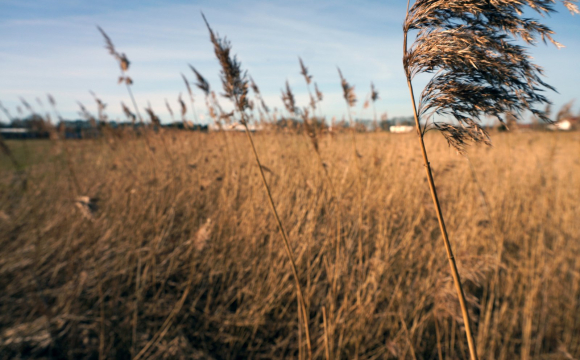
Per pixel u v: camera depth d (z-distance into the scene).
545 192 4.55
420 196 4.25
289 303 3.13
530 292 3.27
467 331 1.05
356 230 3.51
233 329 2.94
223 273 3.48
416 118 1.08
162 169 5.14
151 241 3.51
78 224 3.53
